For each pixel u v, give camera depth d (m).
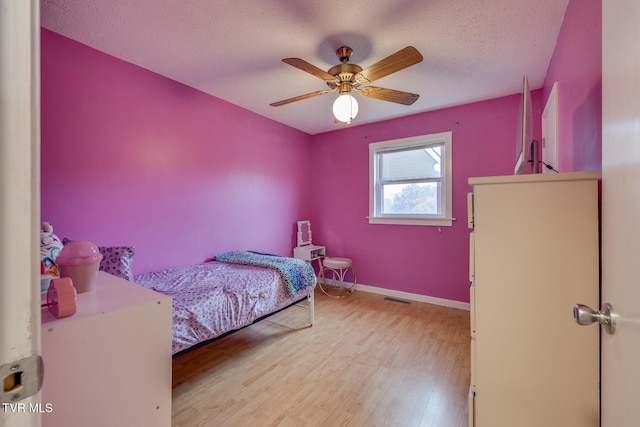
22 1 0.39
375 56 2.17
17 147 0.39
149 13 1.70
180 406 1.64
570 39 1.56
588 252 1.03
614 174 0.70
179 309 1.70
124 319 0.94
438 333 2.58
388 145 3.69
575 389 1.04
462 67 2.35
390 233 3.70
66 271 1.05
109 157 2.20
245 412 1.59
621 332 0.65
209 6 1.64
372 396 1.72
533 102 2.73
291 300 2.54
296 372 1.98
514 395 1.13
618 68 0.67
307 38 1.96
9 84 0.38
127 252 1.88
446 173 3.27
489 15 1.71
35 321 0.40
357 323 2.82
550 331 1.07
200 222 2.88
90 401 0.87
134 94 2.34
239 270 2.54
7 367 0.38
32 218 0.40
